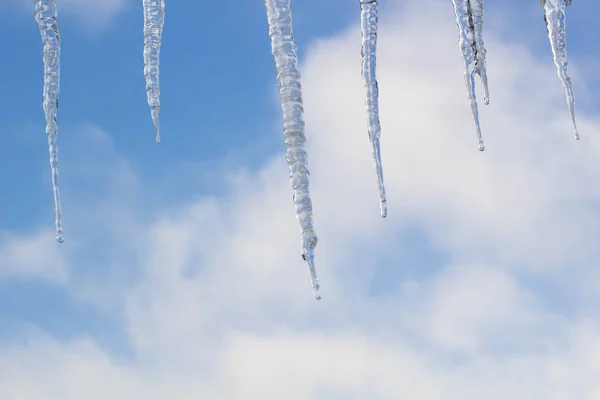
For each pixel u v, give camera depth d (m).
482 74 4.57
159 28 4.56
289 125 4.14
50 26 4.61
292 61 4.23
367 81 4.33
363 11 4.40
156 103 4.47
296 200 4.05
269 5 4.31
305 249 3.99
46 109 4.53
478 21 4.65
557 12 4.57
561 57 4.53
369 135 4.29
